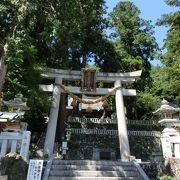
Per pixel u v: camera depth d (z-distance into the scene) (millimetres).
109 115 30266
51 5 11820
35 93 14078
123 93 17656
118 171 10992
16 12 11023
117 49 26031
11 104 12336
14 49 10109
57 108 16500
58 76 17266
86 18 14984
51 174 10367
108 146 20312
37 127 19141
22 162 9625
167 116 13078
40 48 17109
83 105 30062
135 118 27266
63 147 16297
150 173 11430
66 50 17859
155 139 21125
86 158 19188
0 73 10836
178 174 9906
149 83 27297
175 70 13484
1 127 10461
